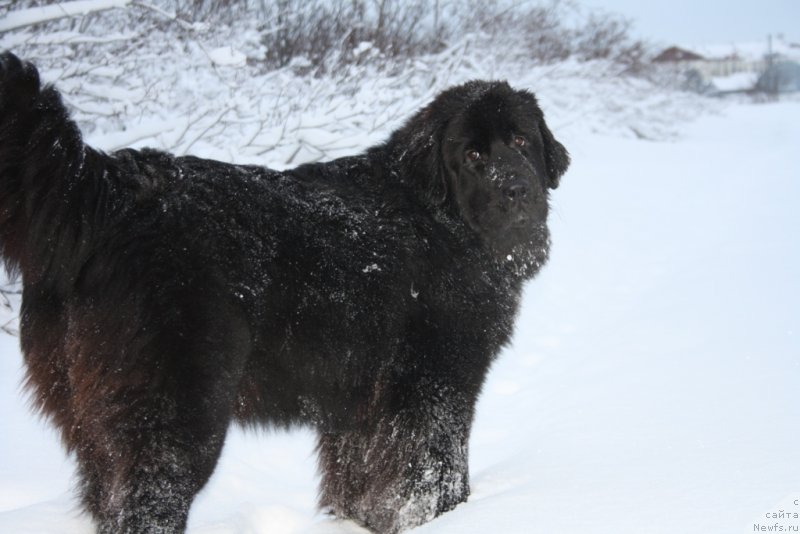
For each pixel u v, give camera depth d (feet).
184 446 11.14
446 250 14.01
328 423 13.66
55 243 11.34
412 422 13.55
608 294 31.07
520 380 22.56
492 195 13.98
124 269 11.32
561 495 12.28
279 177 13.41
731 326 22.84
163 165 12.27
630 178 52.85
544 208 15.07
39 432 15.79
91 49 26.40
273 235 12.60
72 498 12.51
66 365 11.71
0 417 16.25
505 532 11.17
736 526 10.37
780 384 16.76
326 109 27.66
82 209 11.37
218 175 12.57
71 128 11.43
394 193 14.10
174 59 27.45
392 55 37.73
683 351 21.15
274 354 12.62
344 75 31.60
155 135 23.12
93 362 11.26
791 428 13.92
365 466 14.28
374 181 14.23
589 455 14.24
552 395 19.93
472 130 14.12
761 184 53.21
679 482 12.10
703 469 12.50
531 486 13.01
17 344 19.56
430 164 14.23
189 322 11.32
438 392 13.61
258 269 12.25
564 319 28.35
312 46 36.68
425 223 14.03
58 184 11.28
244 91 28.37
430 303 13.69
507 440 17.74
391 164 14.43
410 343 13.58
